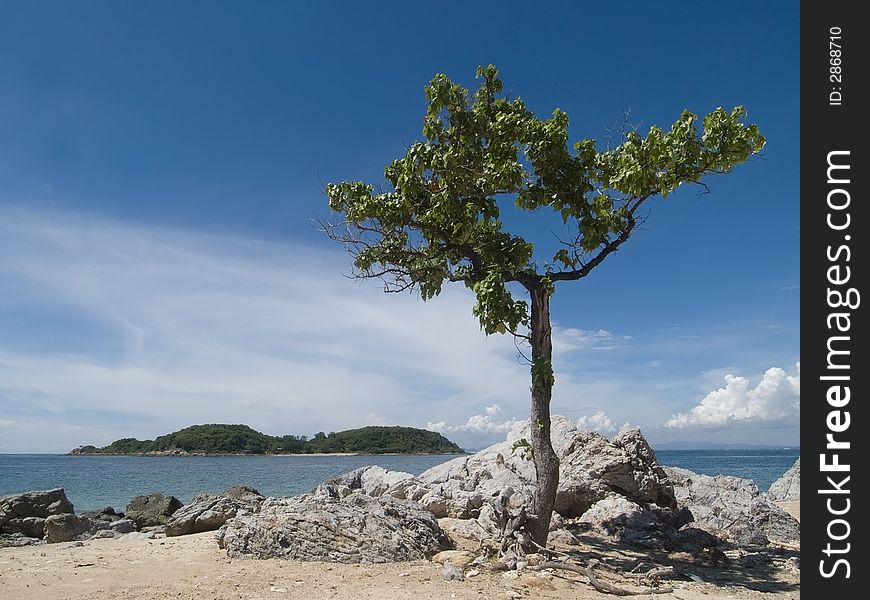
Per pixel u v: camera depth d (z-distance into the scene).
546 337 14.16
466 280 15.21
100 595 9.99
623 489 19.95
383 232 15.24
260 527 13.27
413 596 10.05
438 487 20.39
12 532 21.52
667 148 13.18
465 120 14.62
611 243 14.83
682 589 11.58
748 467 104.31
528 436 22.73
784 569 13.62
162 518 25.06
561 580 11.57
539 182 15.00
